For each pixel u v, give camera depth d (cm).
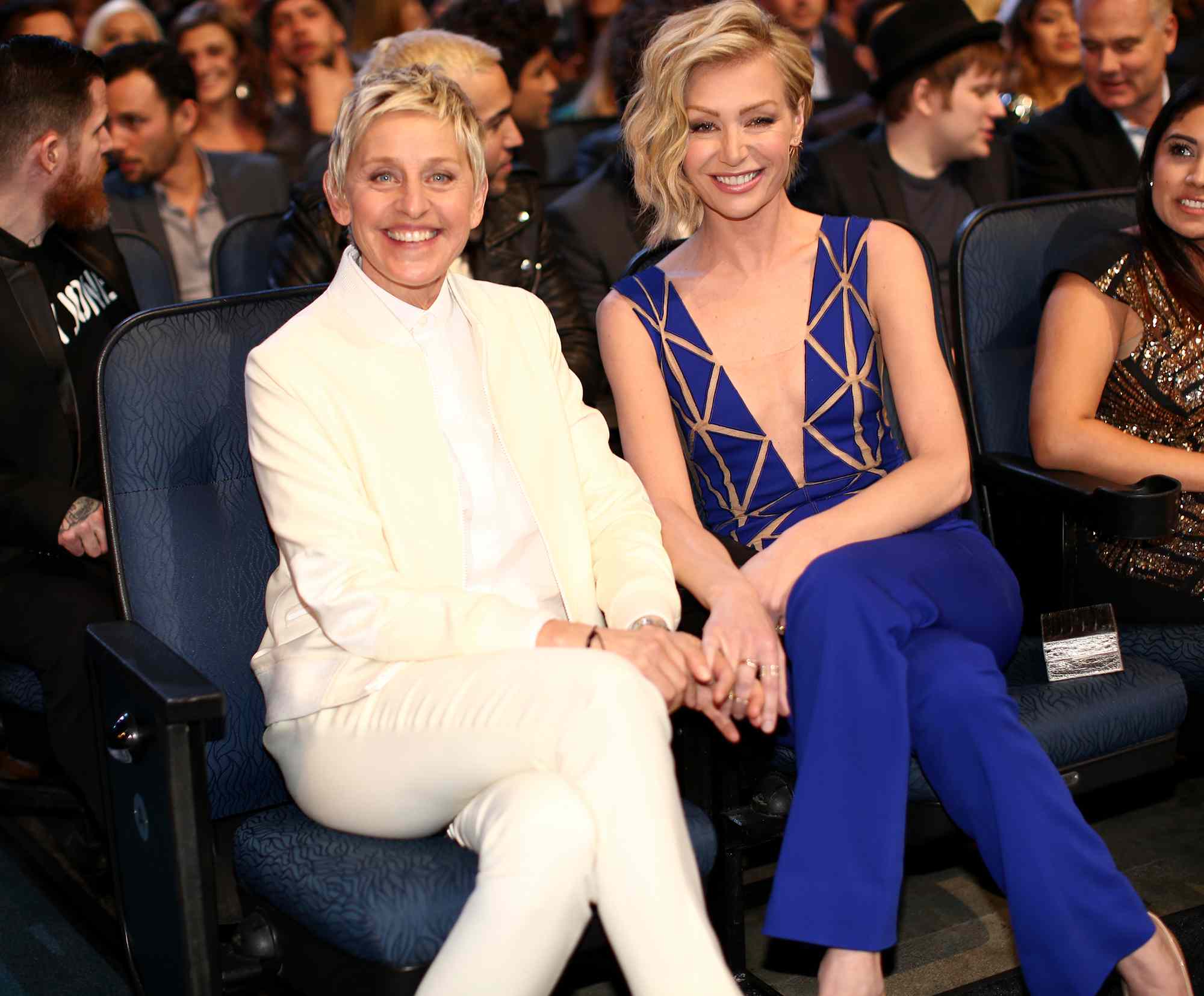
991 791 166
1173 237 218
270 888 163
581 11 553
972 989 197
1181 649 211
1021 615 198
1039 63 452
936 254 354
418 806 162
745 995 201
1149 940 166
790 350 205
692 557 190
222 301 191
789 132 199
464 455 180
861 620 169
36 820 267
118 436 183
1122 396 223
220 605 187
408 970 149
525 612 167
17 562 218
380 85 172
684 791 188
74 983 213
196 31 471
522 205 314
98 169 228
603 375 319
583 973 212
